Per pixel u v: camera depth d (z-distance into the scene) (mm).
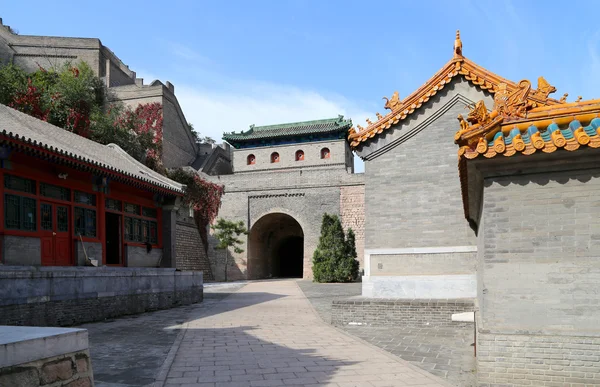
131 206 19047
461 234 12727
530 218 6207
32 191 13867
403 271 13055
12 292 11320
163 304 18109
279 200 41000
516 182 6312
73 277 13445
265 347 9492
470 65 12766
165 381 6918
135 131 40500
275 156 51750
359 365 7797
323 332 11414
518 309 6145
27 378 4148
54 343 4508
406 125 13430
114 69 48969
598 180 6000
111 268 15430
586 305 5891
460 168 7020
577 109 6164
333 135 50219
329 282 33688
